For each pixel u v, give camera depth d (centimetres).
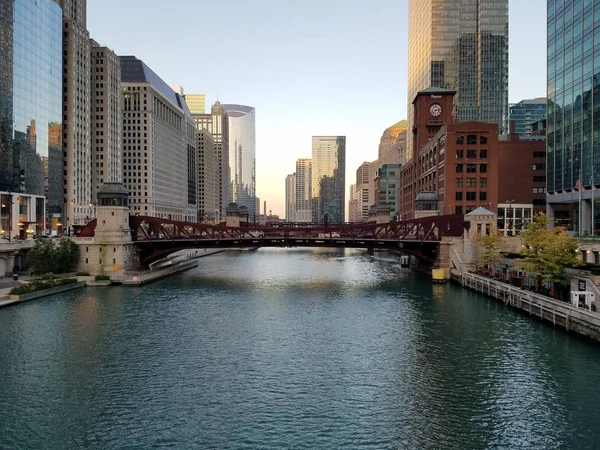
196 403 3406
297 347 4691
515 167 14788
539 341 4784
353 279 9575
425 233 9344
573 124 10406
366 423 3117
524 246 7788
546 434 2966
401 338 4978
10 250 8138
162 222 9450
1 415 3219
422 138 17725
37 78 14700
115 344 4744
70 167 17400
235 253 18562
